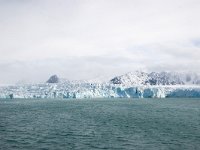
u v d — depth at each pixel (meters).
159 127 81.56
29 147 54.78
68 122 96.12
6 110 157.62
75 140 61.69
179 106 188.00
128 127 82.12
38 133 71.50
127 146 54.97
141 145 55.66
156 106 188.75
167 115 121.00
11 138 64.31
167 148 52.72
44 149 53.06
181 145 55.28
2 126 86.19
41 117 115.31
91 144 57.34
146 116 117.00
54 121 99.50
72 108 170.75
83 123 92.94
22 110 157.00
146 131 73.69
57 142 59.53
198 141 59.16
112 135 67.69
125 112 139.62
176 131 73.12
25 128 81.38
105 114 128.00
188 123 90.81
